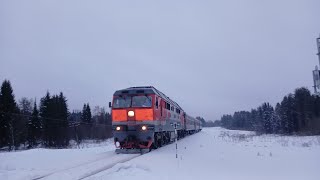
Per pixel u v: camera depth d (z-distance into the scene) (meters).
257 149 23.67
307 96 86.69
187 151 21.25
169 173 12.48
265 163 15.87
